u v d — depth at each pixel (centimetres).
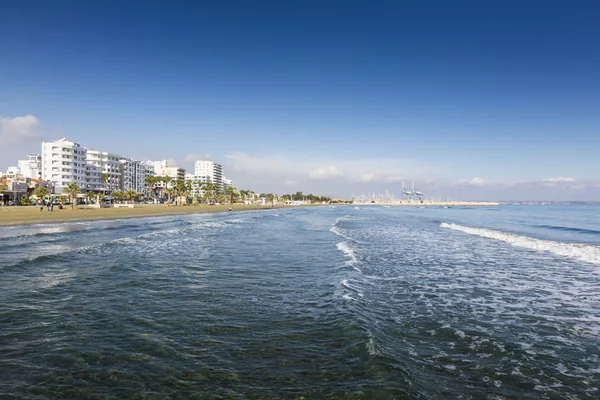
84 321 888
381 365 641
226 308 1002
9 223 4025
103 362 664
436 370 649
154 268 1564
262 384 586
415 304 1073
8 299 1073
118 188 14988
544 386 598
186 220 5362
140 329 837
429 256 1966
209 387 577
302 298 1105
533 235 3231
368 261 1805
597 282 1372
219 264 1672
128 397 547
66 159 11750
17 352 705
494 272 1548
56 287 1218
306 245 2384
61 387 575
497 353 730
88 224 4162
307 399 540
